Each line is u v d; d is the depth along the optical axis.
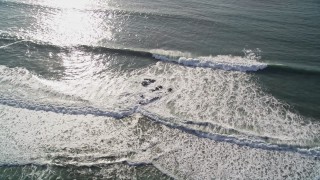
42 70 18.39
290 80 18.44
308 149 14.17
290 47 21.17
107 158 13.56
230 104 16.55
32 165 13.13
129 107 15.99
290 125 15.47
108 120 15.34
